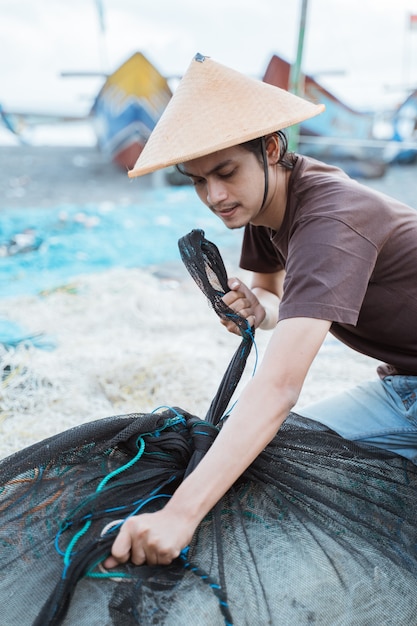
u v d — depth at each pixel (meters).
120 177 8.87
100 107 8.23
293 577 1.25
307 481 1.43
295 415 1.67
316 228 1.30
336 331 1.63
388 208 1.39
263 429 1.20
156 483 1.34
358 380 2.73
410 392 1.61
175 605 1.16
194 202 6.90
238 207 1.38
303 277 1.27
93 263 4.63
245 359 1.58
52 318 3.45
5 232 5.39
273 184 1.41
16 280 4.21
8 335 3.12
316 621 1.23
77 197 7.36
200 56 1.38
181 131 1.29
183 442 1.40
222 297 1.62
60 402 2.50
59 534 1.26
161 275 4.35
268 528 1.33
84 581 1.20
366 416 1.68
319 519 1.36
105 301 3.66
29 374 2.64
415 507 1.47
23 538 1.28
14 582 1.22
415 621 1.32
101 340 3.16
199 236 1.57
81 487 1.35
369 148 8.36
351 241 1.29
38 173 9.18
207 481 1.17
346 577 1.28
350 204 1.33
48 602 1.14
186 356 2.88
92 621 1.16
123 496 1.31
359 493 1.45
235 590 1.22
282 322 1.26
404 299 1.43
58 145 12.99
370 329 1.52
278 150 1.39
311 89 7.13
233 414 1.22
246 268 1.87
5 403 2.49
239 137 1.26
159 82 8.02
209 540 1.29
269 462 1.43
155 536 1.13
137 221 5.94
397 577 1.33
